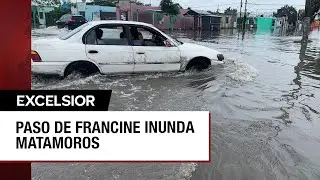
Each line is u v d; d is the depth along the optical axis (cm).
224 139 378
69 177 291
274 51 1448
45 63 604
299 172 313
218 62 777
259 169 315
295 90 636
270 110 499
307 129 425
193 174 302
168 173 302
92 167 309
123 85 612
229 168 314
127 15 3906
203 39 2380
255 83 684
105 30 667
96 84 609
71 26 2903
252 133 401
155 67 707
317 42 2120
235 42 2097
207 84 647
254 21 5903
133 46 683
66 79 630
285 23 6350
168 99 524
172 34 3036
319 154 354
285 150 359
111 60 658
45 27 3409
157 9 4275
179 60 727
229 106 507
